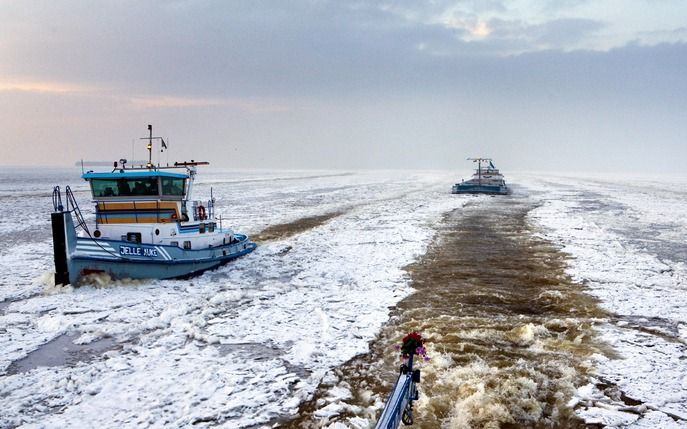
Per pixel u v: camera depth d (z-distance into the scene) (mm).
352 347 9430
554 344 9508
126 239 15023
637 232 23812
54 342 9852
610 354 9000
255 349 9398
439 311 11695
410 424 6270
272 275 15578
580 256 17906
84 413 6961
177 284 14320
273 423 6734
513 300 12578
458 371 8211
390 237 22578
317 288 13961
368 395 7484
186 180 16344
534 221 28125
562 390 7586
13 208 35250
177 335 10125
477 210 34250
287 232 24641
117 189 15117
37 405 7203
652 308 11711
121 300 12641
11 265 16703
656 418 6742
